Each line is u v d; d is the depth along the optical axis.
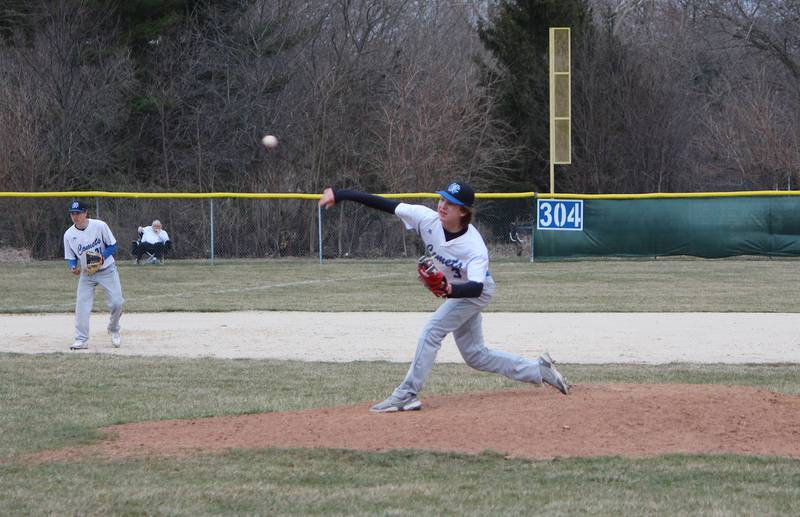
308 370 39.25
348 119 141.75
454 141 134.75
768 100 156.75
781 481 21.16
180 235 114.12
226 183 139.00
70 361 42.00
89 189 134.00
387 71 146.88
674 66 169.38
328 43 153.25
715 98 170.50
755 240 103.69
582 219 106.56
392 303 69.19
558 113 108.62
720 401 26.97
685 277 88.31
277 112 141.38
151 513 19.42
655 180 152.00
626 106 151.38
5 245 110.38
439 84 141.62
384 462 22.80
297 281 89.06
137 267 105.12
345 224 117.00
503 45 145.75
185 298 73.19
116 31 142.12
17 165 122.81
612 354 44.09
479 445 24.05
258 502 20.02
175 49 146.12
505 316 60.19
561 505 19.61
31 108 128.00
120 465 23.11
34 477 22.12
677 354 44.06
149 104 141.00
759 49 165.25
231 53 144.62
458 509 19.42
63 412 30.16
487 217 113.75
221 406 31.09
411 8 167.50
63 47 134.50
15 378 37.16
